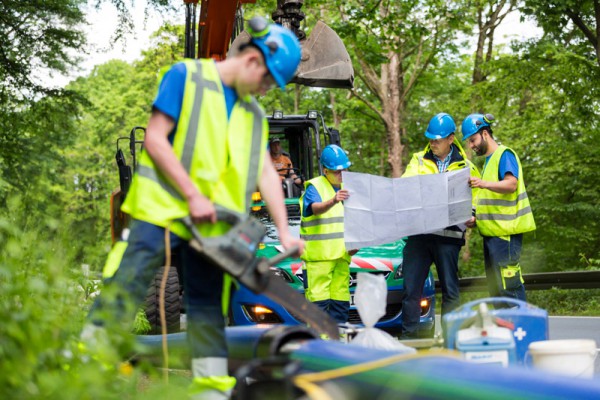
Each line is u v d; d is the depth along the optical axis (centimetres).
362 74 3278
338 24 2466
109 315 303
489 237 741
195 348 401
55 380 252
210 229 383
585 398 233
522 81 2497
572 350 361
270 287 365
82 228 400
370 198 729
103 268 392
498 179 739
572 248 2597
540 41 2455
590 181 2591
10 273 305
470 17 2706
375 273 893
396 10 2536
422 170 776
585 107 2453
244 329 411
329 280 827
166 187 389
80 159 5316
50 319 292
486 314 388
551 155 2617
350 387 273
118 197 1758
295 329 339
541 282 1559
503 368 252
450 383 248
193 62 397
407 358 267
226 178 394
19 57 1928
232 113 397
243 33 993
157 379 332
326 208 774
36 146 1983
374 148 4044
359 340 423
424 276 772
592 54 2439
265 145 406
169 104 388
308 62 1057
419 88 3584
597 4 2191
